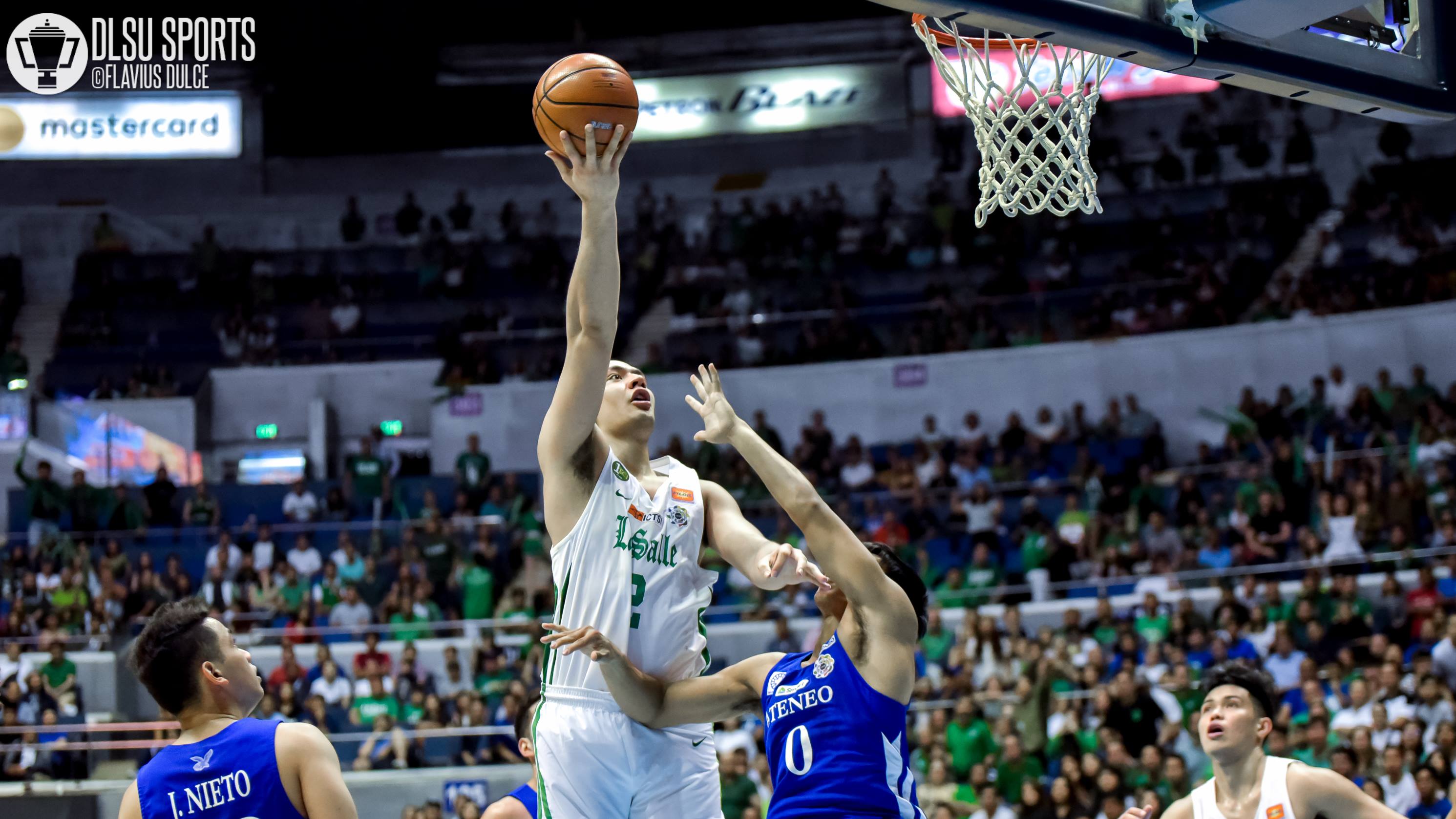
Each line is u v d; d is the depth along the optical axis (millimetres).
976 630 12602
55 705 12055
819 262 21375
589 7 23562
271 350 21188
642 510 3543
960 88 5070
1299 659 11898
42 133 22547
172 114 23000
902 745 3475
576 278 3420
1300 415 16750
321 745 3031
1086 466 16125
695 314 20859
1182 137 22078
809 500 3529
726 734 12148
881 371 19734
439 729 11969
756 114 23078
